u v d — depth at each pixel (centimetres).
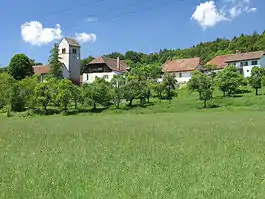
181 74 9594
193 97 6494
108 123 3294
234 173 1017
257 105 5300
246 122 2973
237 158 1262
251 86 6278
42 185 911
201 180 938
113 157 1317
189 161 1215
